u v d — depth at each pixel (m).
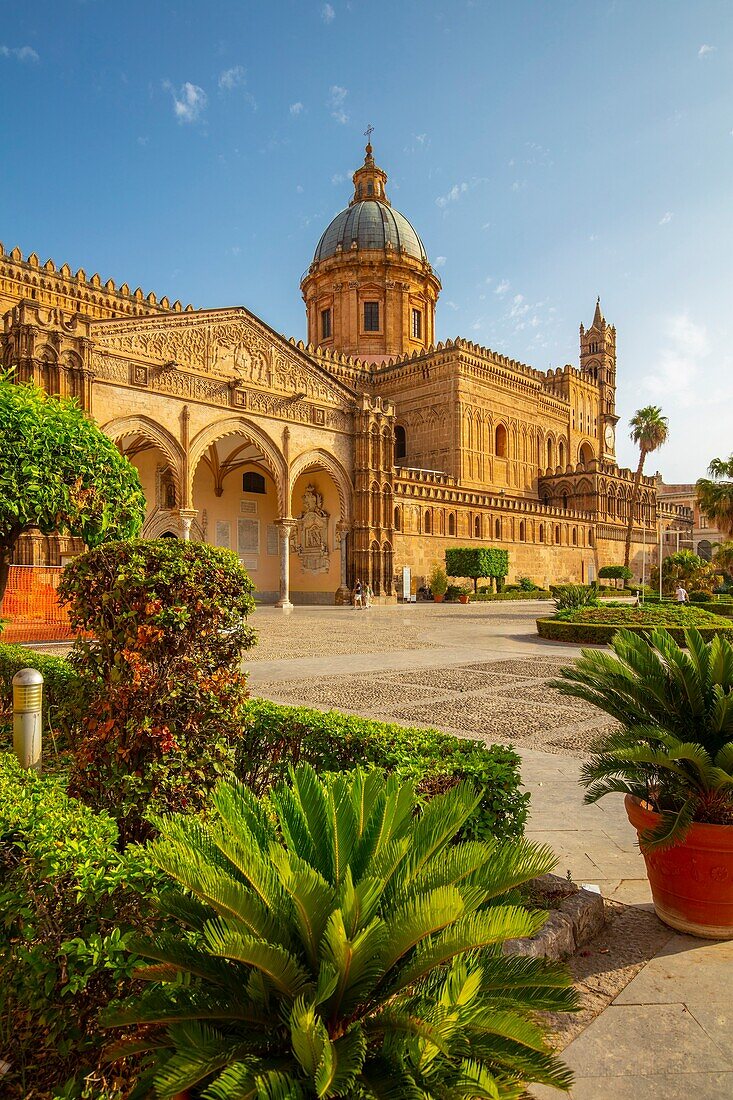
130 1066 2.96
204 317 37.66
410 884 2.57
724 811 4.43
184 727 5.04
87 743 5.25
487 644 21.81
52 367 30.58
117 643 5.17
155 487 42.78
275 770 6.08
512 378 67.62
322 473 48.41
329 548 47.78
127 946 2.53
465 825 4.66
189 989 2.49
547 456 72.94
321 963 2.18
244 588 5.41
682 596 43.03
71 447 13.22
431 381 63.16
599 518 69.75
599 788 4.86
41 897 3.04
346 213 73.81
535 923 2.24
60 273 40.16
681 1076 3.17
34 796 4.09
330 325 71.81
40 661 8.93
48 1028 3.04
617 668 5.03
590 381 81.44
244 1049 2.22
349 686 13.29
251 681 13.86
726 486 52.78
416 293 72.19
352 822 2.77
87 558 5.46
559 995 2.53
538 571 61.62
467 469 61.50
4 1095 2.94
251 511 48.97
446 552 50.53
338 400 45.81
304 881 2.29
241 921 2.35
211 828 2.51
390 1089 2.08
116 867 3.10
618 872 5.43
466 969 2.34
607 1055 3.30
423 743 5.51
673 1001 3.73
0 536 13.26
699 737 4.76
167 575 4.97
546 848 2.69
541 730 9.91
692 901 4.39
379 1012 2.35
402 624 30.02
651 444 67.81
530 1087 3.12
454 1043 2.27
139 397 34.53
